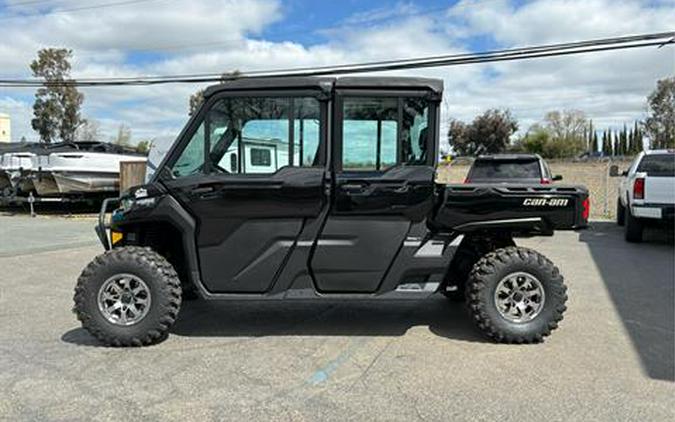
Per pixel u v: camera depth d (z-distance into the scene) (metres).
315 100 4.72
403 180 4.74
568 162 44.62
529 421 3.45
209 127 4.81
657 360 4.49
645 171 10.94
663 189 10.41
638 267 8.62
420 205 4.79
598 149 86.62
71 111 37.47
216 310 6.11
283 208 4.79
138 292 4.85
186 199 4.82
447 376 4.18
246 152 4.84
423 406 3.67
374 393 3.88
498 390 3.91
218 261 4.89
